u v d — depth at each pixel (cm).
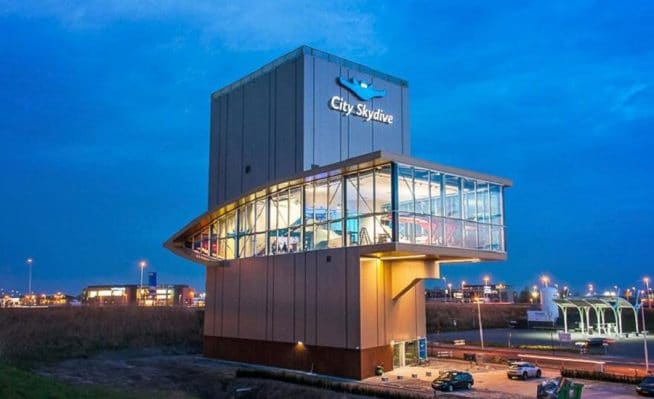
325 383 3666
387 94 5450
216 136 5900
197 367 4647
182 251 5534
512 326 9738
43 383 2509
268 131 5197
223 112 5844
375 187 3869
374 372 3988
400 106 5559
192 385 4019
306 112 4828
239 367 4606
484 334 8388
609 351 5716
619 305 7875
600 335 7606
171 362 4984
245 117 5519
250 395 3747
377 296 4109
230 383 4016
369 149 5228
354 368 3906
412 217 3781
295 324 4375
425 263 4128
